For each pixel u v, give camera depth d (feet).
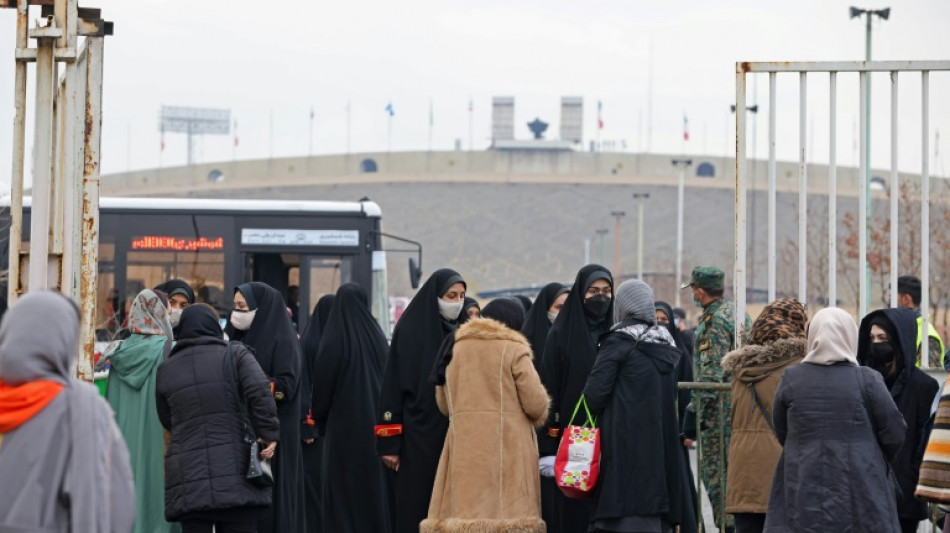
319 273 67.77
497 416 26.84
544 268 335.47
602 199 340.18
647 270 327.67
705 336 33.81
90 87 25.55
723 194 339.36
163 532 30.45
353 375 33.63
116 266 65.98
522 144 344.90
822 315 24.68
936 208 142.92
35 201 24.43
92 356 25.14
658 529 26.50
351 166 343.46
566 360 29.30
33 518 16.75
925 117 30.14
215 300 66.28
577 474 26.43
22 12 24.32
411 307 30.71
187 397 26.73
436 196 341.62
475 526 26.16
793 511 23.95
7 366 17.06
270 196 339.98
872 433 24.09
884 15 122.31
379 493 33.55
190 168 344.69
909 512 26.81
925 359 29.96
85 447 17.02
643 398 26.68
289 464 31.63
